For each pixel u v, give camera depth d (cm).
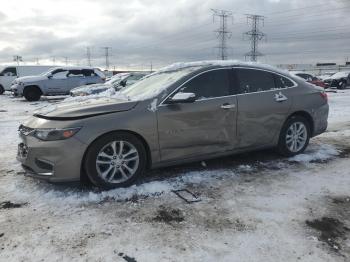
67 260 285
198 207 380
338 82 2830
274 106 526
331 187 440
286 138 552
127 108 424
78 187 430
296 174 485
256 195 413
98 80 2042
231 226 339
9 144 709
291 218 356
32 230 332
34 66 2719
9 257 289
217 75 490
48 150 392
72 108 421
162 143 441
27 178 474
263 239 316
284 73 560
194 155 468
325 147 633
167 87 454
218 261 284
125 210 372
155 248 302
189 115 453
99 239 316
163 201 395
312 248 303
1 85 2589
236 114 490
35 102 1833
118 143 418
